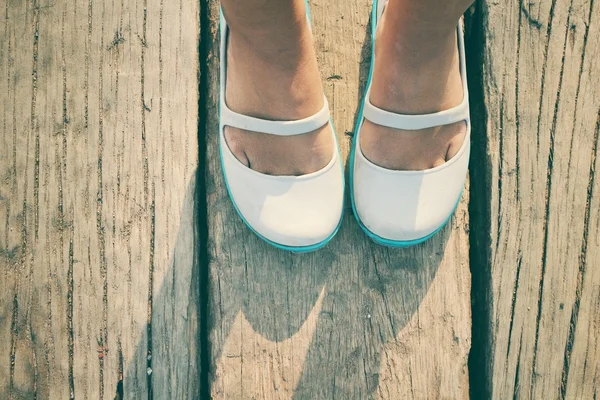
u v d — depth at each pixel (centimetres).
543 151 134
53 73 135
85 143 133
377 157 119
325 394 126
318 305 128
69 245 130
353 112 135
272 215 120
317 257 129
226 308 127
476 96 138
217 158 133
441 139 118
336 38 138
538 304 130
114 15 136
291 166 119
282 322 127
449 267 129
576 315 130
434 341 127
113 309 129
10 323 129
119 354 128
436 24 97
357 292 128
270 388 125
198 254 131
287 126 113
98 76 135
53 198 132
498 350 129
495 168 133
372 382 126
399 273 129
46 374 127
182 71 136
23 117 133
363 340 127
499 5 137
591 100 135
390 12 107
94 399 127
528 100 135
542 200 133
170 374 127
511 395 129
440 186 120
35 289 129
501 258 131
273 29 98
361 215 123
